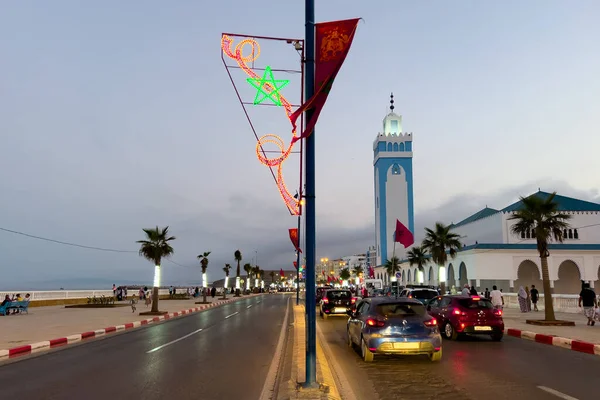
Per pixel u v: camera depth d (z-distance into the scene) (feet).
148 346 48.26
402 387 28.50
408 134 329.11
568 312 88.74
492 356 40.75
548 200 66.59
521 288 90.02
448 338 53.01
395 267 224.53
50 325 67.56
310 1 25.08
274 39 28.19
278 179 49.11
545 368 34.83
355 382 29.99
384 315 37.52
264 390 27.63
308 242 24.89
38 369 34.96
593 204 167.02
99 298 139.64
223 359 39.50
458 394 26.63
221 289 277.44
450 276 163.43
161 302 155.22
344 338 54.90
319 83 23.91
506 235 161.07
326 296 88.22
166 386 28.76
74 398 25.85
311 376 24.47
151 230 95.66
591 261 143.23
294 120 24.98
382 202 323.78
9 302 90.12
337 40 24.02
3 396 26.35
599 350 41.91
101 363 37.55
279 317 91.30
